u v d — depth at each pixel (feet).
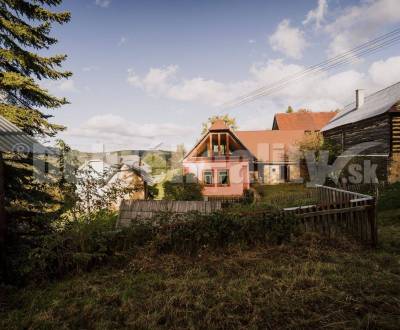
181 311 12.94
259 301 13.37
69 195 20.40
